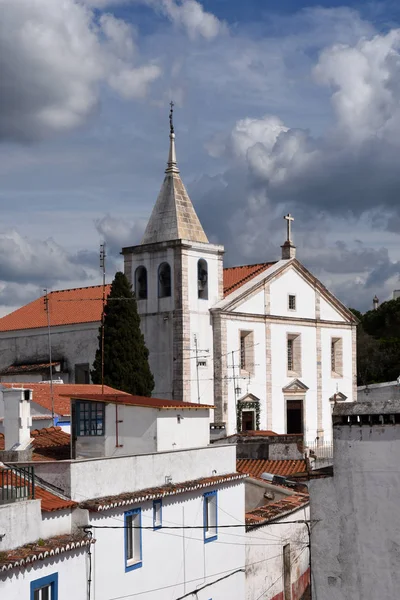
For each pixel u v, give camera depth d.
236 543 33.69
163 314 72.19
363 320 139.88
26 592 22.34
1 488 23.77
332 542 24.66
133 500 27.12
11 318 85.06
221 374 72.94
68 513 25.03
